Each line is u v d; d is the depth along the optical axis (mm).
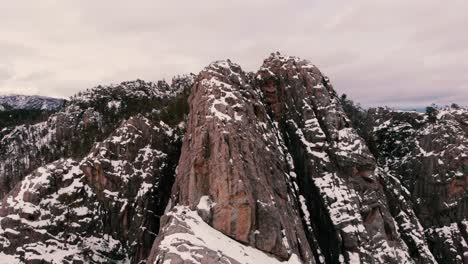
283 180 89312
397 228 100688
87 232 90438
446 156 123812
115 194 96188
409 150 138375
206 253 61344
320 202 96625
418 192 126312
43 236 84312
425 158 128500
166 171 104375
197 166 80062
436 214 120750
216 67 99688
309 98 110188
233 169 77250
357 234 91312
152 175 100875
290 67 115062
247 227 73500
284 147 103562
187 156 88188
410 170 131375
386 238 93312
